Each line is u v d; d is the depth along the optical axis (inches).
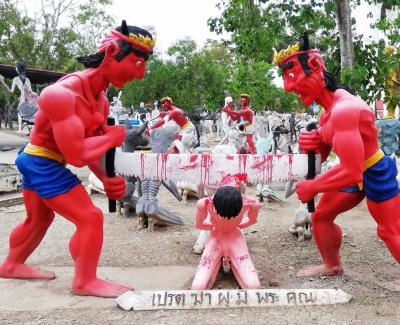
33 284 169.6
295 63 158.6
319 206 174.1
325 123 159.6
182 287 168.7
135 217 288.8
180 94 1002.7
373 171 158.2
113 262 199.6
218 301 145.5
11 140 864.3
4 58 1106.1
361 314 139.5
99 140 149.0
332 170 149.9
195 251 212.5
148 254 211.6
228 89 1013.8
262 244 230.8
